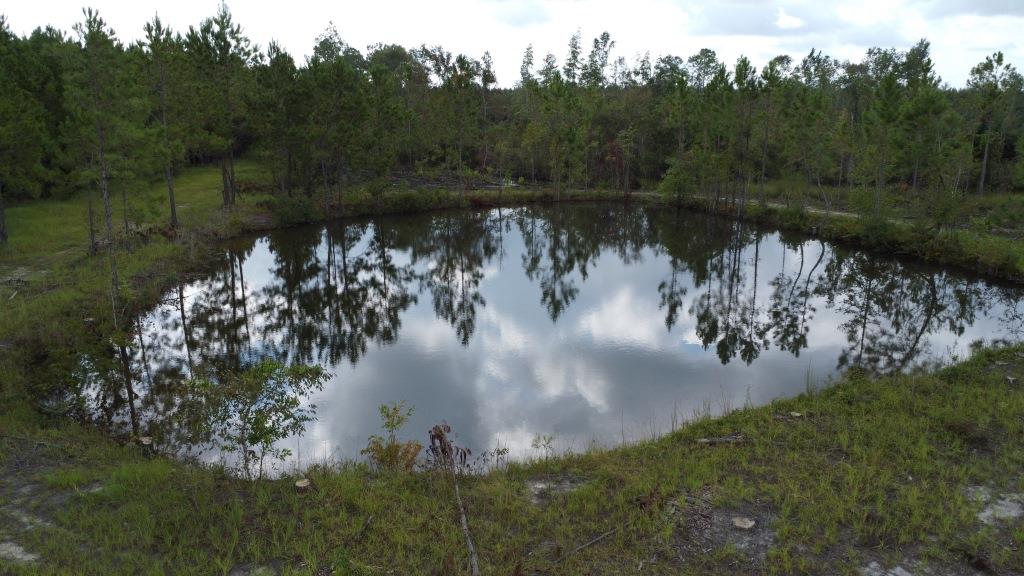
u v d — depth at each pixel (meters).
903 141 30.12
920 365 15.80
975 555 6.94
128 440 11.40
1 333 16.11
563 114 57.22
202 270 27.61
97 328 17.95
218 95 36.34
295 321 22.47
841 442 9.86
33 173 25.70
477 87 67.69
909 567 6.83
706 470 9.05
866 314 22.73
